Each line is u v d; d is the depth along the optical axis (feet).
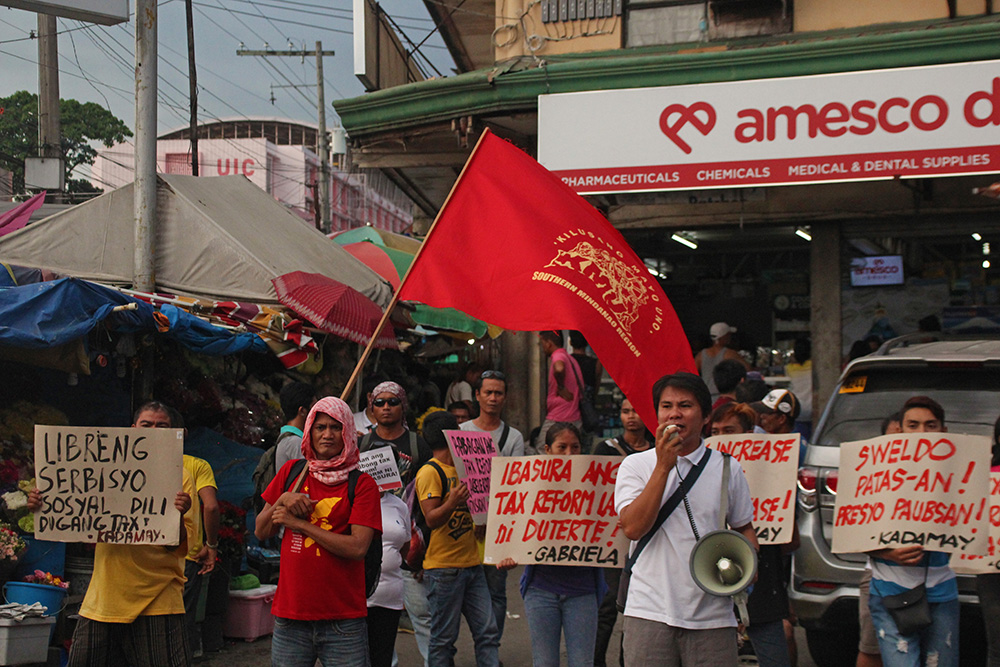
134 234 32.96
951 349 22.56
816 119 34.58
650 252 52.03
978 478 15.31
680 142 35.78
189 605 21.07
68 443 16.39
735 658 13.43
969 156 33.17
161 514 16.35
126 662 16.96
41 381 25.71
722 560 12.99
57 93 65.98
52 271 30.27
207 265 33.71
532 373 48.49
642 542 13.76
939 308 43.45
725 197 41.81
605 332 17.89
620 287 18.45
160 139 203.72
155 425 17.19
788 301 50.06
